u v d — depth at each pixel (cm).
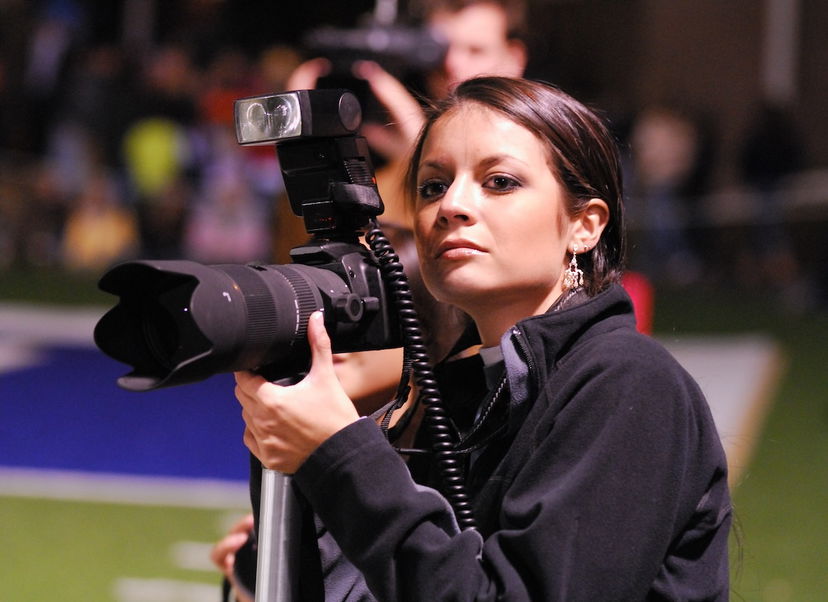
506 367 370
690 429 355
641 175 2714
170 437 1402
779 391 1612
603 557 332
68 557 1024
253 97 389
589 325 378
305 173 393
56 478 1247
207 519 1134
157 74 2666
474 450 382
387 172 539
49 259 2709
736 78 3102
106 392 1599
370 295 380
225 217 2627
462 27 643
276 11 3002
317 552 397
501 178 375
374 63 590
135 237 2697
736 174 2792
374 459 349
